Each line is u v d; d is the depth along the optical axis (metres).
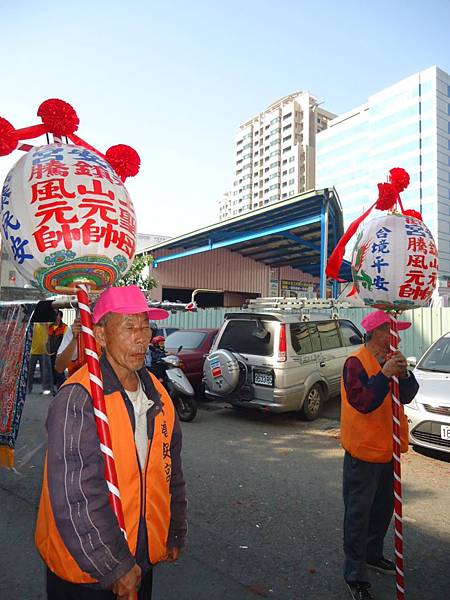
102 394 1.67
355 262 2.91
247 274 25.38
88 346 1.74
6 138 1.85
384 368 2.73
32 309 4.83
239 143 144.25
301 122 126.88
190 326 14.35
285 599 2.86
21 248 1.74
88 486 1.57
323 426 7.25
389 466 3.02
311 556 3.37
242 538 3.64
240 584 3.02
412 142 77.75
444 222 74.44
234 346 7.63
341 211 15.93
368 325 3.03
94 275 1.82
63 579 1.66
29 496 4.49
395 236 2.72
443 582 3.07
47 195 1.68
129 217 1.83
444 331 9.70
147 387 1.91
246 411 8.30
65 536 1.53
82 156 1.81
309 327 7.76
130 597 1.54
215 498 4.42
